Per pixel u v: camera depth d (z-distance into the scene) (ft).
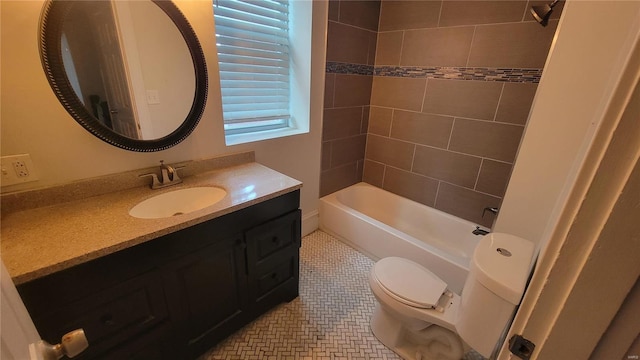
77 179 3.86
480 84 6.12
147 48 4.03
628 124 0.99
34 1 3.13
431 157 7.42
